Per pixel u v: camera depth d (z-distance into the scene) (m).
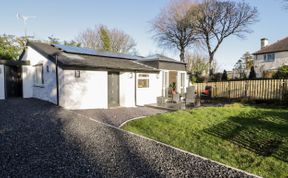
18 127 6.42
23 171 3.79
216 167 4.41
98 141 5.67
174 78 16.88
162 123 7.94
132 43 44.91
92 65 10.89
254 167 4.56
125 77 13.12
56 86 10.60
